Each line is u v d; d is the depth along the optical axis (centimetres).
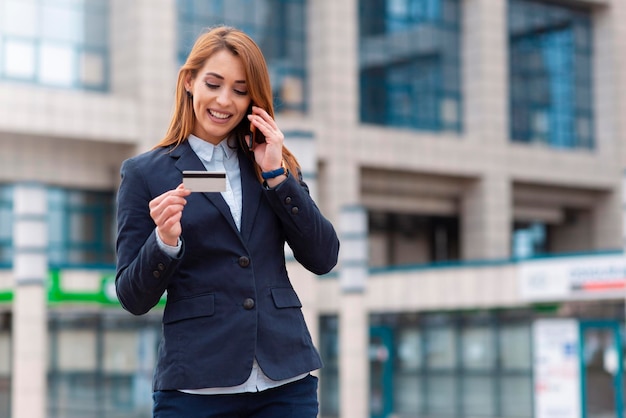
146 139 4228
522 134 5319
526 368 3262
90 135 4131
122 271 378
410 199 5091
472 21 5166
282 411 380
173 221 359
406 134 4900
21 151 4112
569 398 3102
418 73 5019
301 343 383
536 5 5388
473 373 3419
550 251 5706
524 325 3281
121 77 4281
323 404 3841
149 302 371
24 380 2431
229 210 379
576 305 3116
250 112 395
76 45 4200
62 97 4091
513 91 5297
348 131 4728
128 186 388
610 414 3006
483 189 5141
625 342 3002
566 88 5462
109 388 3338
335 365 3816
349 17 4756
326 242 394
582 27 5531
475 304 3369
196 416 373
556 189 5522
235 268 375
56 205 4191
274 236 387
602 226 5622
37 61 4103
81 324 3306
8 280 3228
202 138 395
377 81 4894
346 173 4712
